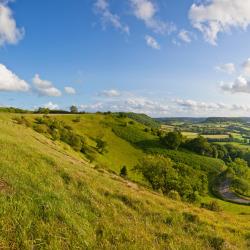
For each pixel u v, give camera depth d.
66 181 14.74
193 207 25.22
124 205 13.84
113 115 187.25
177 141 154.75
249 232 15.73
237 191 119.19
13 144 20.62
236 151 194.75
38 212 8.82
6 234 7.25
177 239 10.85
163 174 70.81
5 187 9.82
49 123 101.12
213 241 11.74
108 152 131.12
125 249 8.65
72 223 8.92
